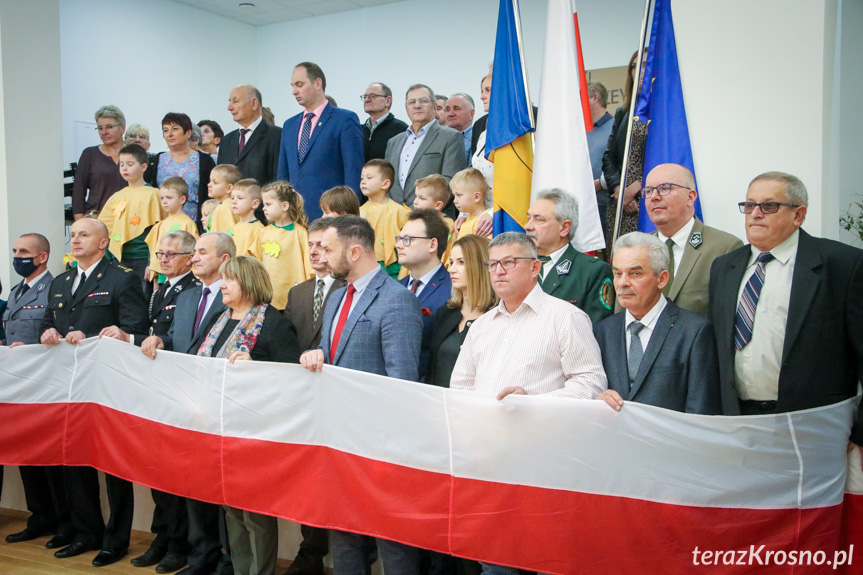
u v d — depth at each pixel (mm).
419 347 2846
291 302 3393
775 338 2387
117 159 5562
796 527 2268
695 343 2402
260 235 4176
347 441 2746
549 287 2924
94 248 3863
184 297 3520
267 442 2932
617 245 2490
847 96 5539
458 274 2926
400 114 8117
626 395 2449
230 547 3100
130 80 7840
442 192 3988
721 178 3137
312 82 4641
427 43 7891
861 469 2312
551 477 2396
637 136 3271
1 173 5012
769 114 3045
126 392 3336
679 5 3195
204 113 8633
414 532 2594
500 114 3480
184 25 8336
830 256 2348
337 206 3715
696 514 2287
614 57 6750
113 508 3545
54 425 3547
